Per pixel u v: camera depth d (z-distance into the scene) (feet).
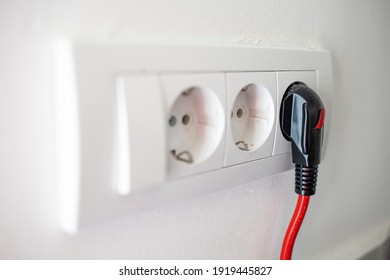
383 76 1.49
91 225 0.71
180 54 0.77
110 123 0.69
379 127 1.54
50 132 0.70
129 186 0.71
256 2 0.98
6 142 0.66
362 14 1.33
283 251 1.09
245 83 0.90
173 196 0.82
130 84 0.69
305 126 0.96
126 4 0.75
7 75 0.65
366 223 1.61
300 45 1.12
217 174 0.88
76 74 0.64
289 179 1.20
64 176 0.69
